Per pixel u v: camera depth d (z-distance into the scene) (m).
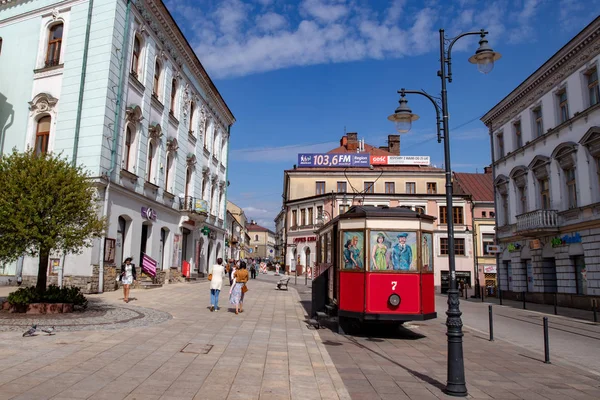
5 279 18.81
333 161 52.34
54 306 11.78
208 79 33.56
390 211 11.55
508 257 30.67
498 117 32.41
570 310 21.84
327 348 9.58
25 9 22.23
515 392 6.66
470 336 12.50
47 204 11.19
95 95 19.72
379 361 8.47
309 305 18.78
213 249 37.44
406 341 10.98
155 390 5.77
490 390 6.72
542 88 26.56
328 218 48.00
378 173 50.34
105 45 20.06
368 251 11.23
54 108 20.34
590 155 22.12
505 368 8.37
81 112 19.78
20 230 10.68
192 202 29.58
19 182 11.15
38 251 12.23
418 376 7.37
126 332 9.84
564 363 9.02
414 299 11.05
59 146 19.83
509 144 30.83
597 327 15.63
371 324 12.91
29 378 5.98
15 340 8.34
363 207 12.59
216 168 38.25
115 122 20.20
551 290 25.86
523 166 28.50
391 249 11.25
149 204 23.81
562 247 24.09
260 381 6.48
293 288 30.69
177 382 6.19
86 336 9.09
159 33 24.97
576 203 23.16
